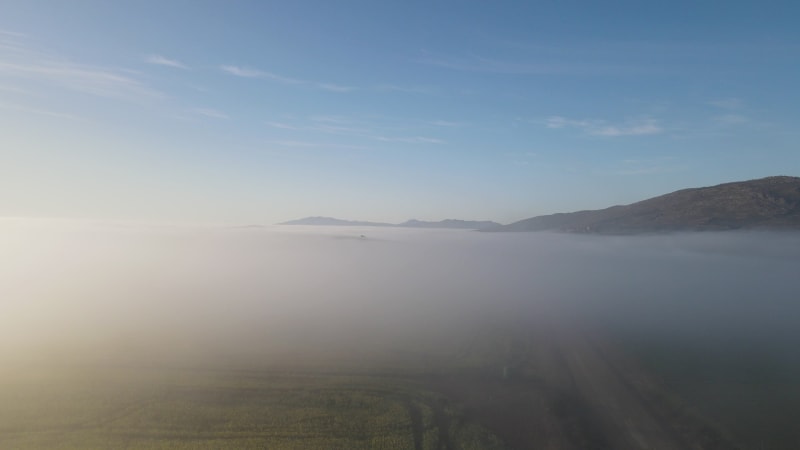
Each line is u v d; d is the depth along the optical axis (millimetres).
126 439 28375
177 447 27516
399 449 27750
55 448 27125
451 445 28578
